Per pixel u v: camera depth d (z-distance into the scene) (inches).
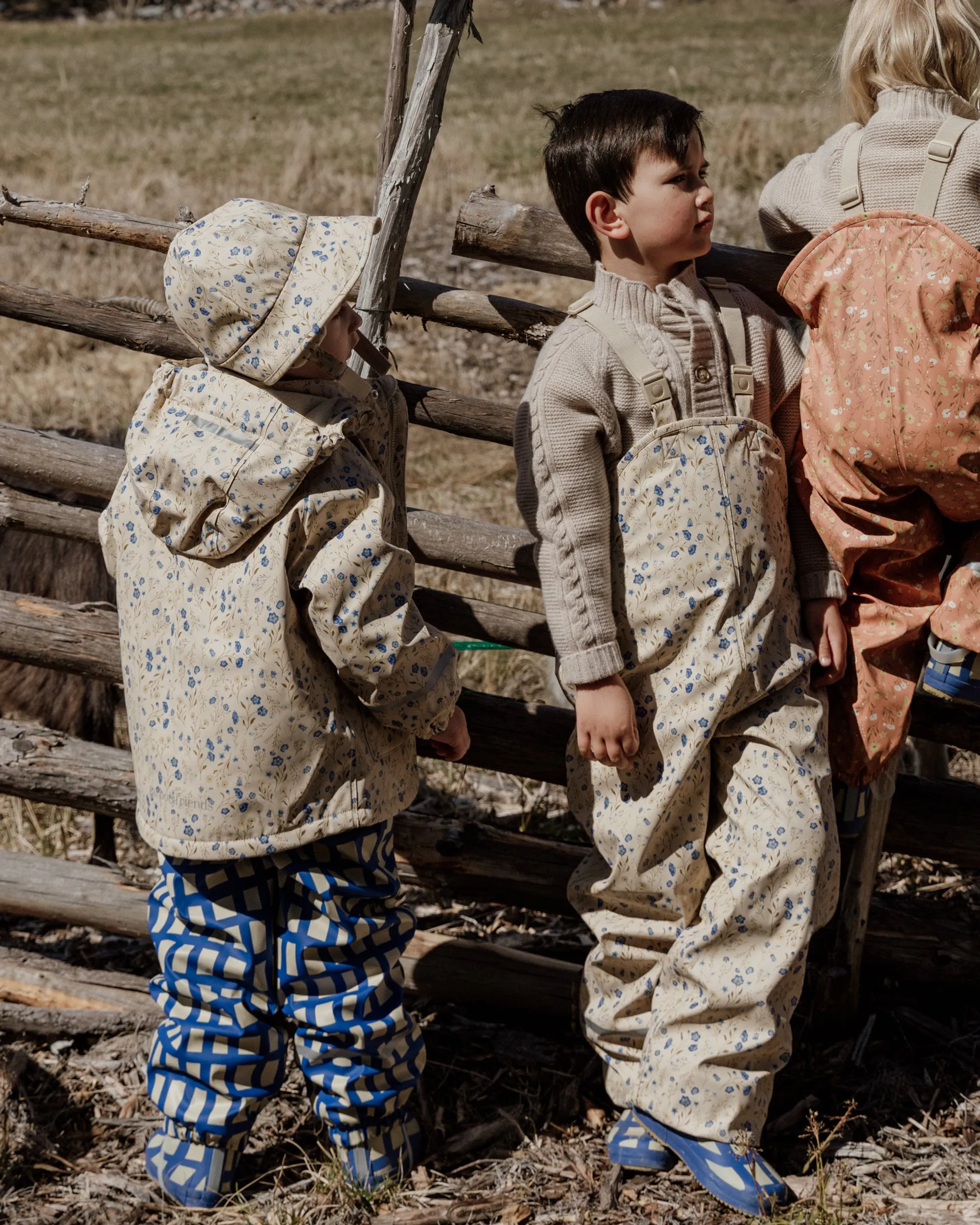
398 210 103.1
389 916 92.4
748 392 88.7
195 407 84.1
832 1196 91.7
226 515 81.4
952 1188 92.9
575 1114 102.6
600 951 96.3
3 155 563.8
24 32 1364.4
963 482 85.2
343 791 86.8
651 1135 94.3
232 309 80.1
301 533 81.9
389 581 82.5
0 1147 95.6
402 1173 95.0
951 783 112.3
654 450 87.0
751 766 89.7
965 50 87.7
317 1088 101.4
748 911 88.6
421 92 102.3
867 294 84.4
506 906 125.2
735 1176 89.4
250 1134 100.3
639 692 90.4
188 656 85.0
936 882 130.3
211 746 84.7
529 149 539.2
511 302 107.7
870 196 85.7
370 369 104.5
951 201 83.3
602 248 89.5
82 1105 103.7
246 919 89.7
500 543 112.0
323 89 876.6
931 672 92.6
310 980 90.1
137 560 88.0
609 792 92.7
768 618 88.7
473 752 113.6
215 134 645.9
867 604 94.0
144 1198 94.0
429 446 257.0
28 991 110.8
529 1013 113.0
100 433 138.7
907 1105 102.3
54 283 346.3
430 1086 106.3
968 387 82.6
